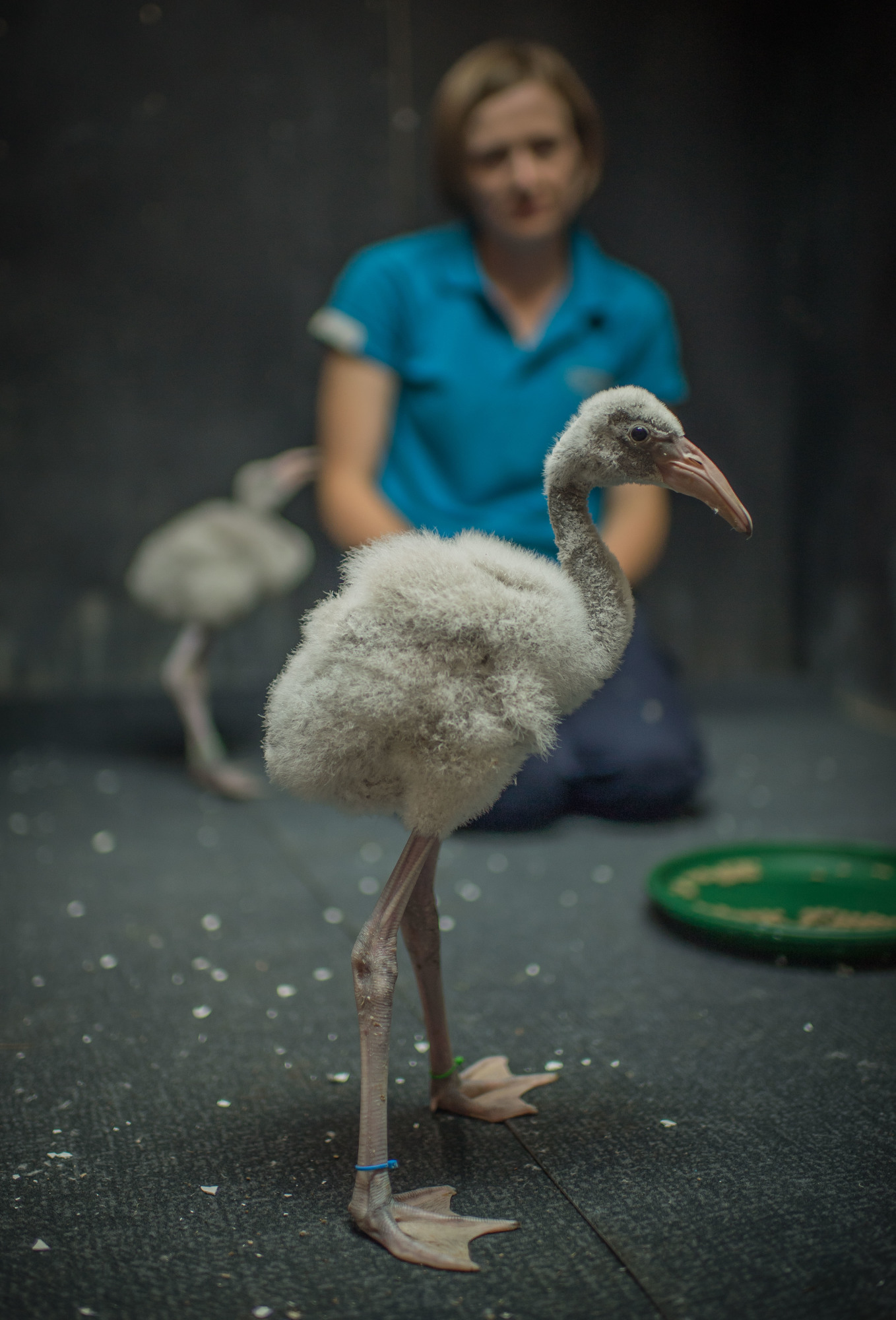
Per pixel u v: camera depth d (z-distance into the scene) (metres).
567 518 1.59
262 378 5.66
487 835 3.51
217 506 4.53
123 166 5.42
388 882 1.49
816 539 5.84
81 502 5.57
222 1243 1.45
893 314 5.02
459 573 1.44
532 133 3.28
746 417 5.89
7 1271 1.38
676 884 2.84
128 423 5.57
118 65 5.36
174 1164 1.64
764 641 6.07
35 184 5.35
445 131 3.43
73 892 2.97
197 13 5.38
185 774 4.43
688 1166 1.62
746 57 5.63
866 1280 1.35
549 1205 1.53
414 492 3.72
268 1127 1.75
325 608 1.55
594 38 5.58
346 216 5.62
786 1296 1.32
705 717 5.43
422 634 1.41
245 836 3.56
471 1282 1.36
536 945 2.55
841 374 5.50
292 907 2.85
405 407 3.75
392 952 1.47
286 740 1.49
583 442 1.55
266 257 5.59
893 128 4.87
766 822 3.59
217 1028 2.12
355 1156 1.67
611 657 1.56
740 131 5.68
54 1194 1.56
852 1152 1.65
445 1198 1.52
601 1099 1.84
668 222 5.71
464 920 2.73
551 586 1.50
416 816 1.47
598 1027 2.12
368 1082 1.46
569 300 3.64
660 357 3.86
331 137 5.55
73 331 5.46
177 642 5.74
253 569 4.15
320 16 5.45
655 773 3.51
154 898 2.93
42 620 5.60
